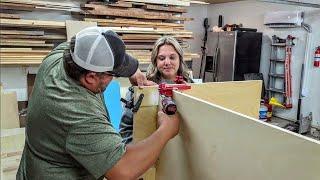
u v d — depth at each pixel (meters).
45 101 1.06
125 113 1.61
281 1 4.16
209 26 6.51
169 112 1.21
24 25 3.07
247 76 5.22
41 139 1.09
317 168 0.66
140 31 3.67
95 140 0.99
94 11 3.40
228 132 0.96
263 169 0.83
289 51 4.85
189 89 1.37
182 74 2.08
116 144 1.02
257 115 1.65
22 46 3.11
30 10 3.21
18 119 3.14
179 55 2.06
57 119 1.02
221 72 5.38
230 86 1.51
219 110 0.99
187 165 1.22
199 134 1.11
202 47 6.21
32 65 3.28
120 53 1.06
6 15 3.00
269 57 5.27
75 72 1.04
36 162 1.12
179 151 1.28
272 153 0.79
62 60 1.13
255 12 5.50
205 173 1.10
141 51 3.67
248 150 0.88
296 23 4.66
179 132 1.25
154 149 1.11
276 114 5.17
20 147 2.83
